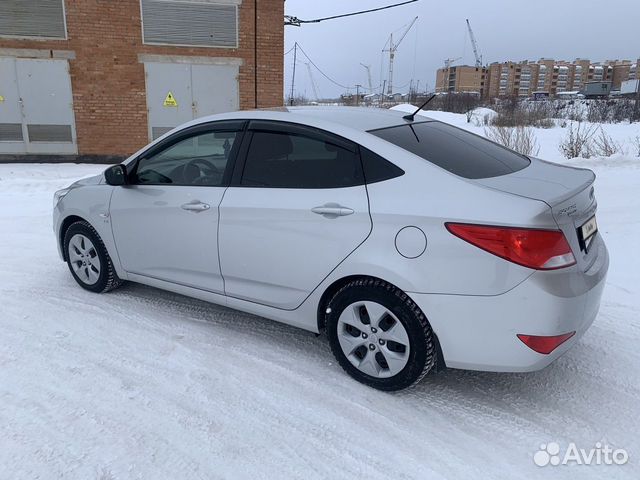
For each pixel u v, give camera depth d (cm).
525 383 332
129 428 282
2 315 420
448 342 290
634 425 291
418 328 295
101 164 1305
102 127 1295
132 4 1241
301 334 397
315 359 360
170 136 405
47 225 718
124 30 1251
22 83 1241
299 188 335
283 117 356
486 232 272
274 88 1358
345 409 302
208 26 1289
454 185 289
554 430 286
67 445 267
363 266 305
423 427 287
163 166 408
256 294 362
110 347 370
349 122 342
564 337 279
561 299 271
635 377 337
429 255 286
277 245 340
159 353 363
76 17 1224
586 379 336
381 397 315
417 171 301
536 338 272
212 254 376
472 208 278
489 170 319
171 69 1295
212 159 383
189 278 398
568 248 279
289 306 349
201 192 378
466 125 2528
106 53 1255
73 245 470
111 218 432
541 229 267
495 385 331
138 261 427
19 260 562
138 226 415
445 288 283
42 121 1268
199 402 307
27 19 1210
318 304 335
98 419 289
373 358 318
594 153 1294
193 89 1316
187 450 266
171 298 462
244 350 371
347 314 322
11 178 1081
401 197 298
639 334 392
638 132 2095
